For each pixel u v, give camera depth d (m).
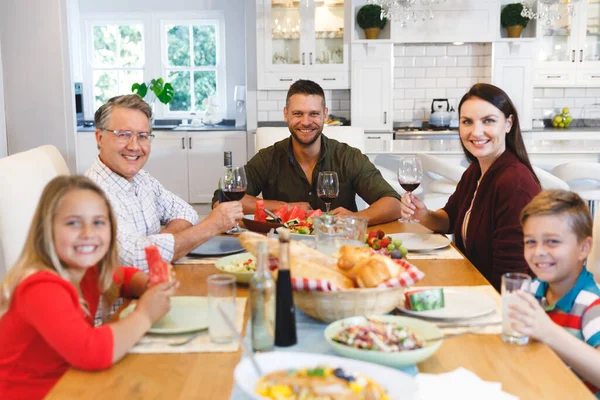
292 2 6.59
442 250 2.29
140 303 1.45
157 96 6.79
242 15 7.06
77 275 1.54
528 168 2.38
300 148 3.02
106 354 1.29
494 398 1.15
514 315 1.40
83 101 7.29
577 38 6.75
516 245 2.18
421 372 1.28
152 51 7.21
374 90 6.69
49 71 4.42
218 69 7.25
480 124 2.33
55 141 4.49
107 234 1.52
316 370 1.14
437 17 6.57
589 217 1.65
